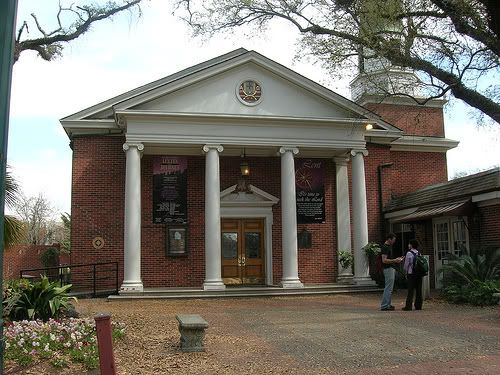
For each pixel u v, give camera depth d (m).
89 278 19.78
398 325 11.22
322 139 20.62
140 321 12.12
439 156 24.77
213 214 19.25
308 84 20.44
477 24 12.73
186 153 21.20
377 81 22.02
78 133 20.36
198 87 19.88
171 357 8.38
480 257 15.83
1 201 4.03
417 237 21.30
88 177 20.27
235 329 11.20
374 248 20.25
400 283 20.44
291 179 20.16
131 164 18.92
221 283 18.83
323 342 9.55
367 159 23.12
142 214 20.75
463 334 10.01
